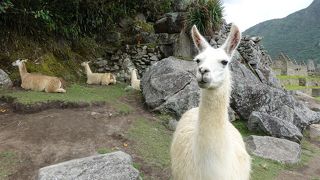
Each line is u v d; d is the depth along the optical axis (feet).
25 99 8.59
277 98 10.59
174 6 15.24
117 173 5.16
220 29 13.33
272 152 8.16
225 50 4.05
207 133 3.64
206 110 3.65
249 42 13.16
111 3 14.60
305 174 7.63
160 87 9.66
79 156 6.60
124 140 7.38
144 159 6.73
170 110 9.31
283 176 7.17
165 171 6.39
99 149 6.89
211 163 3.66
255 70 12.84
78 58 13.37
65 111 8.45
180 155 4.55
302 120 10.73
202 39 4.28
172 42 13.12
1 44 11.41
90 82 12.00
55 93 9.63
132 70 11.72
